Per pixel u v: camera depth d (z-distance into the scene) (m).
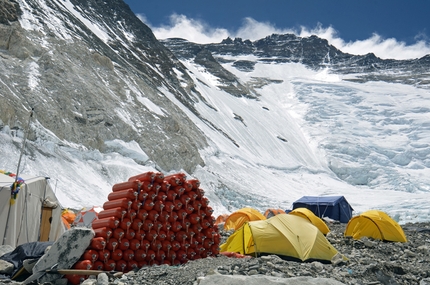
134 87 77.75
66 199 39.25
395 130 151.38
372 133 148.38
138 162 57.41
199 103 116.25
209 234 14.50
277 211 34.22
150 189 13.45
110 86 68.31
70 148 49.84
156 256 13.14
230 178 78.62
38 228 16.52
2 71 53.25
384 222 21.45
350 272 12.66
